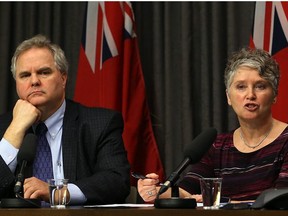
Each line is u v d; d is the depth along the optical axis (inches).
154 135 235.5
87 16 231.9
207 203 107.5
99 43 229.9
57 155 161.9
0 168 139.5
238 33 233.5
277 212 92.4
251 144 161.9
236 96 157.9
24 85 160.4
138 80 228.5
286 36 216.7
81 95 228.5
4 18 247.3
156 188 135.9
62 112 166.2
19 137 150.6
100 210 94.7
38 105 159.5
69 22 248.7
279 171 154.9
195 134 234.8
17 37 249.0
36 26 249.1
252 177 156.8
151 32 242.1
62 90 164.7
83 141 163.2
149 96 238.4
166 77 235.5
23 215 95.8
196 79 236.5
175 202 101.8
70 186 145.0
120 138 165.6
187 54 233.5
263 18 218.7
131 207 109.7
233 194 158.4
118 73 227.6
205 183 108.1
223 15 235.8
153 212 94.1
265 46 217.5
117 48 228.1
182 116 232.2
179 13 239.1
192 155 111.1
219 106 229.8
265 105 156.8
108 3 230.7
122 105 225.3
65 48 247.6
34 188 134.6
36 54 161.3
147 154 225.5
